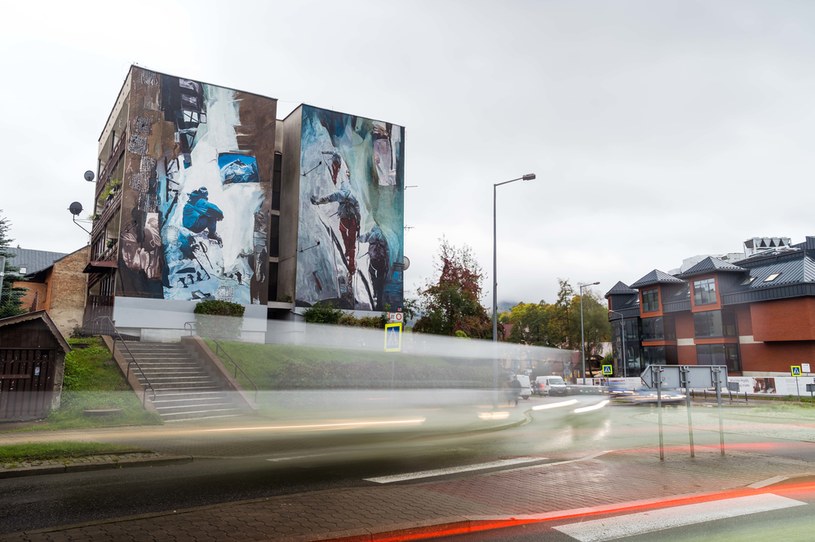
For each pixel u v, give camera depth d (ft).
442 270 126.31
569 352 231.30
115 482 27.55
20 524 19.86
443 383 91.66
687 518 21.85
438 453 38.34
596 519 21.66
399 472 31.04
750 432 53.57
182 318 104.83
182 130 109.91
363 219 129.80
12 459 31.30
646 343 193.06
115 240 107.86
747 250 219.00
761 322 149.89
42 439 39.42
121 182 108.17
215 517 20.24
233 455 36.45
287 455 36.86
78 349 64.18
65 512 21.70
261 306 113.29
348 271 126.00
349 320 115.65
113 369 61.21
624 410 86.69
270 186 117.91
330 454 37.37
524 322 247.09
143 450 36.01
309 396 71.20
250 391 65.31
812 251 176.14
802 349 140.56
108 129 130.31
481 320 120.78
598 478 29.37
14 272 116.88
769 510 23.13
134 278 101.45
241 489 26.12
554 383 143.43
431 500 23.70
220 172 112.78
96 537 17.75
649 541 19.04
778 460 35.47
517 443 44.19
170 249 105.50
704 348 167.43
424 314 117.39
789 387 130.52
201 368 69.31
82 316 127.75
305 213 122.72
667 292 190.60
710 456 37.19
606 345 321.32
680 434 51.70
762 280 153.69
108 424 48.52
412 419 61.11
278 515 20.63
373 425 55.67
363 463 33.88
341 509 21.72
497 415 66.69
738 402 117.91
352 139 131.23
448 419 61.87
